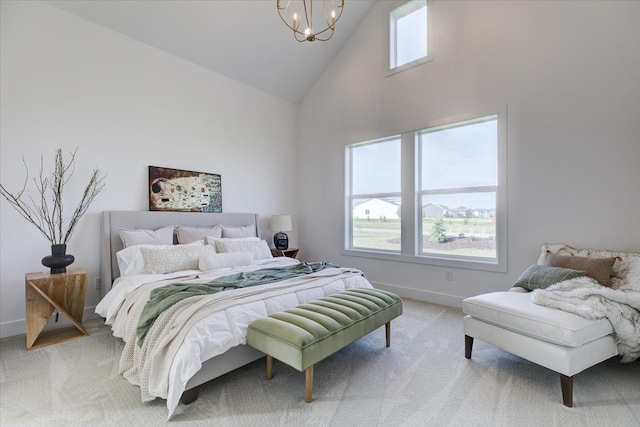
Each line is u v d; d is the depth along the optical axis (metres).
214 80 4.28
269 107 4.98
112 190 3.37
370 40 4.40
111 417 1.68
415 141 3.98
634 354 2.02
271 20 3.96
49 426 1.61
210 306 1.95
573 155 2.88
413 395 1.88
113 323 2.55
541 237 3.05
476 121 3.52
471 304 2.29
